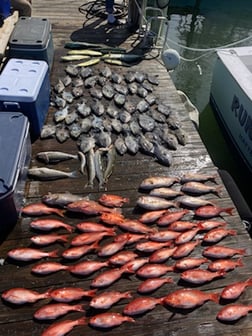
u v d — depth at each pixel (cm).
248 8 1123
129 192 357
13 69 409
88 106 461
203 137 621
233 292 276
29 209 326
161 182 360
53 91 482
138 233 317
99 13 691
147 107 463
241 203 402
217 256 304
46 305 262
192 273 286
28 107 377
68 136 414
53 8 703
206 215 338
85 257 298
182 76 793
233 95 549
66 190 354
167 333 255
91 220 328
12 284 277
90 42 602
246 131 522
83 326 255
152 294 277
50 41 500
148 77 525
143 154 398
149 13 895
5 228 315
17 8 581
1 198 285
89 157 385
